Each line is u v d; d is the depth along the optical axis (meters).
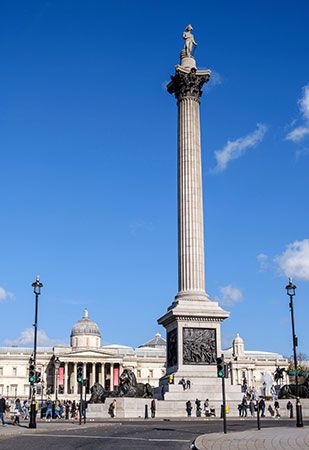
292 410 71.12
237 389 79.56
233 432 42.50
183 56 94.44
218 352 80.31
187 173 86.94
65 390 197.38
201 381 78.44
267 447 32.41
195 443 34.88
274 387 120.06
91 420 69.25
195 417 70.31
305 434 38.62
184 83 90.25
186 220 85.12
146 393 82.38
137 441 39.25
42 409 88.75
